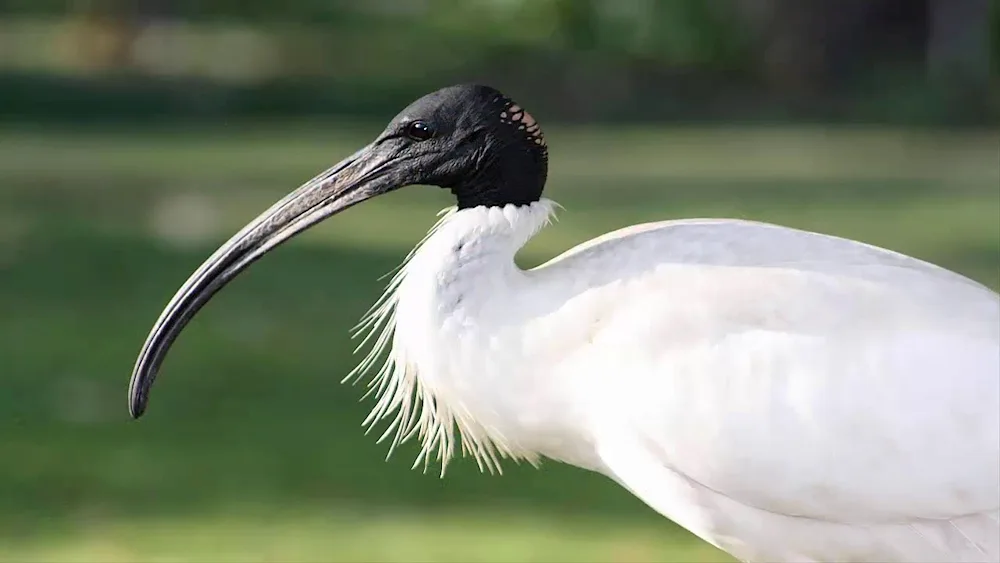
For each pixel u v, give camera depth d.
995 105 35.91
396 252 20.52
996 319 6.62
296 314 16.92
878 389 6.52
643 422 6.73
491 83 38.69
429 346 6.91
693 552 10.42
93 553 10.22
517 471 12.23
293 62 42.25
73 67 40.69
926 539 6.77
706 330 6.68
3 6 55.06
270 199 23.88
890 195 24.88
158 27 45.44
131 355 15.09
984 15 36.97
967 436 6.48
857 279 6.70
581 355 6.79
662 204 23.66
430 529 10.79
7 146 30.52
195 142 31.53
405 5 51.03
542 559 10.22
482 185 7.11
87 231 21.22
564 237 20.77
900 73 37.66
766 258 6.79
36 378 14.20
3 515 10.93
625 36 40.97
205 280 7.28
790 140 32.66
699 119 36.38
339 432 12.92
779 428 6.59
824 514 6.73
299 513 11.07
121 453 12.30
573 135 33.72
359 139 31.88
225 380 14.33
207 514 10.99
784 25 38.72
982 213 23.03
